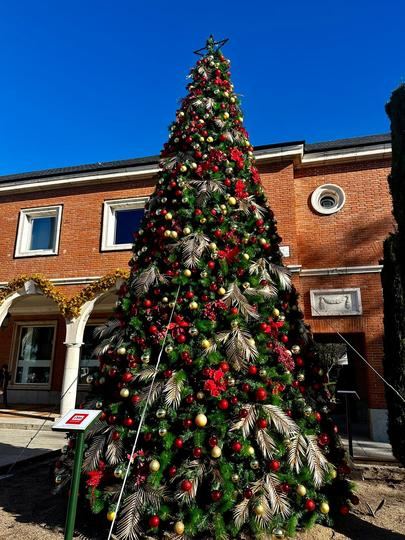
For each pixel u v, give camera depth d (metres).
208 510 3.36
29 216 13.63
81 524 3.85
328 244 11.00
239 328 3.84
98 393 4.16
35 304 15.83
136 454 3.50
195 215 4.41
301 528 3.66
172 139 5.18
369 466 6.28
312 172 11.62
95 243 12.61
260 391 3.57
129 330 4.10
